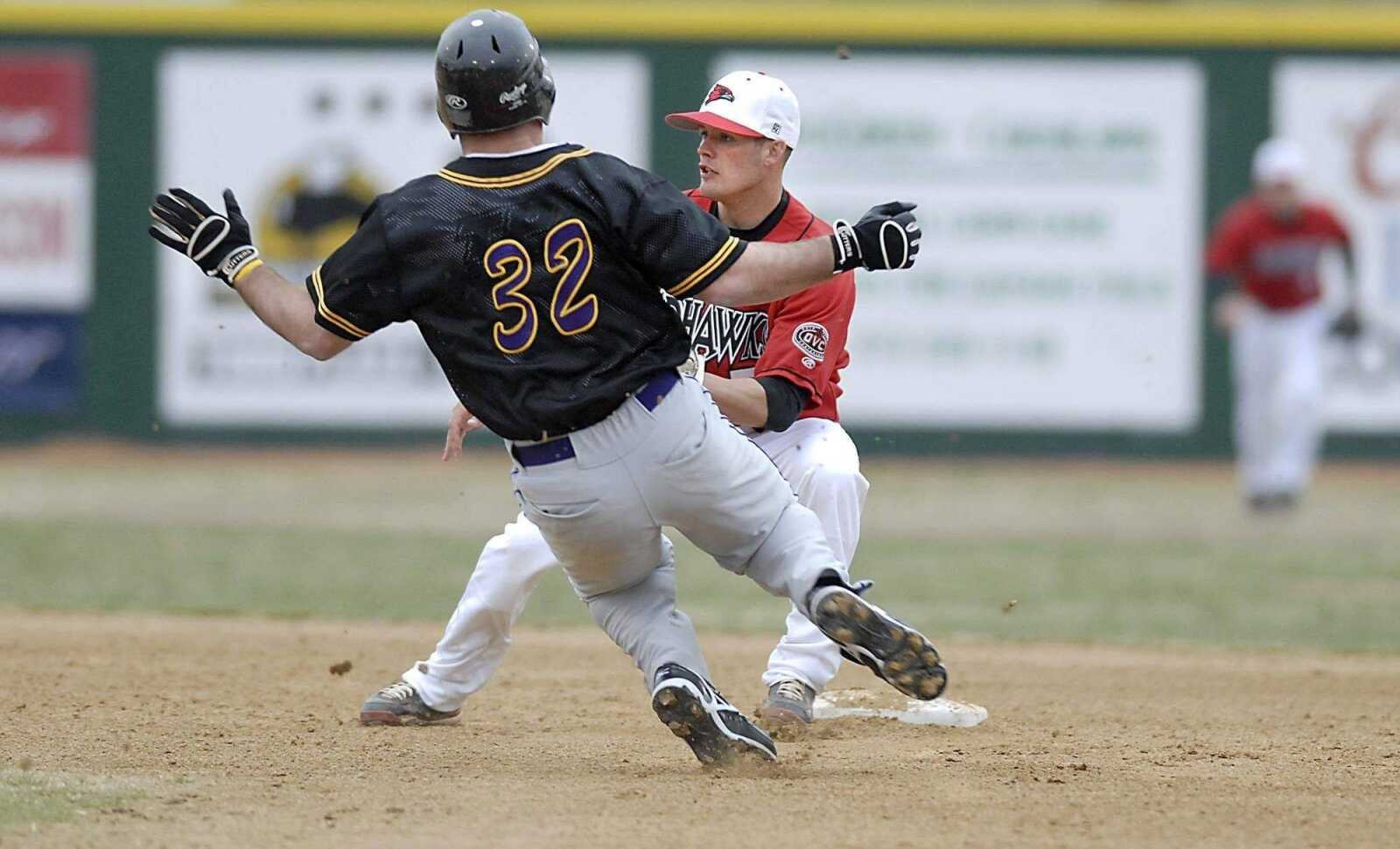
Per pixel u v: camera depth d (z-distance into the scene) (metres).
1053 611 35.53
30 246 65.06
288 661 27.64
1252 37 64.56
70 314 65.25
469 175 16.80
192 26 64.88
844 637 16.72
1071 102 64.56
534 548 20.97
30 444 65.44
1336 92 64.75
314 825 16.16
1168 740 21.64
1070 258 64.75
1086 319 64.88
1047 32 64.50
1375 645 31.28
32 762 19.28
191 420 65.25
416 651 28.97
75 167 65.06
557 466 16.78
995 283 64.62
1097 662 28.97
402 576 39.44
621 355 16.59
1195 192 64.88
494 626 21.48
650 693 18.22
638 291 16.75
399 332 65.19
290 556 42.59
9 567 40.16
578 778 18.48
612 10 64.81
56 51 64.88
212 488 57.41
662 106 65.06
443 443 65.50
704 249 16.41
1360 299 64.75
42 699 23.58
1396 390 64.69
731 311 20.62
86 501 53.72
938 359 64.88
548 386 16.59
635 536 17.22
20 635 29.78
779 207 20.75
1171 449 65.06
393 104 65.31
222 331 65.00
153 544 44.62
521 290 16.58
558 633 31.81
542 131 17.25
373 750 20.17
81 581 38.09
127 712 22.73
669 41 64.88
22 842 15.43
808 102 64.56
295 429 65.31
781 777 18.44
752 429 20.50
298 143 65.31
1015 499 57.25
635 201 16.50
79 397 65.38
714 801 17.14
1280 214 54.41
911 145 64.56
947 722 22.55
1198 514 54.00
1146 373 64.94
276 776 18.55
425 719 21.89
